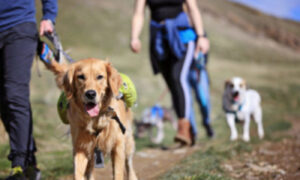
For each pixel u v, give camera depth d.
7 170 4.04
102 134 2.89
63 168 4.22
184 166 4.07
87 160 2.95
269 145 5.80
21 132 3.13
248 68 33.16
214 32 51.03
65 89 2.88
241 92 6.84
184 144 5.64
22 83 3.09
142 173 4.25
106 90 2.92
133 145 3.55
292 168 4.04
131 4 50.16
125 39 35.41
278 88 23.78
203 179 3.29
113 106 2.96
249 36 60.22
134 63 26.28
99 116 2.85
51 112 8.25
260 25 74.06
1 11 2.99
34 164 3.35
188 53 5.39
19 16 3.06
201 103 7.06
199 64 6.67
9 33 3.03
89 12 39.75
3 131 4.88
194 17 5.34
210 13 67.94
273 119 12.29
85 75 2.82
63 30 31.75
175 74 5.41
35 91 11.35
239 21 70.44
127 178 3.53
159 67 5.69
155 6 5.42
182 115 5.50
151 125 9.42
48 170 4.12
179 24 5.34
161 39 5.48
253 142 5.88
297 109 18.50
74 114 2.90
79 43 30.20
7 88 3.09
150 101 14.30
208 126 7.34
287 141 6.25
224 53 42.72
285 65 43.97
